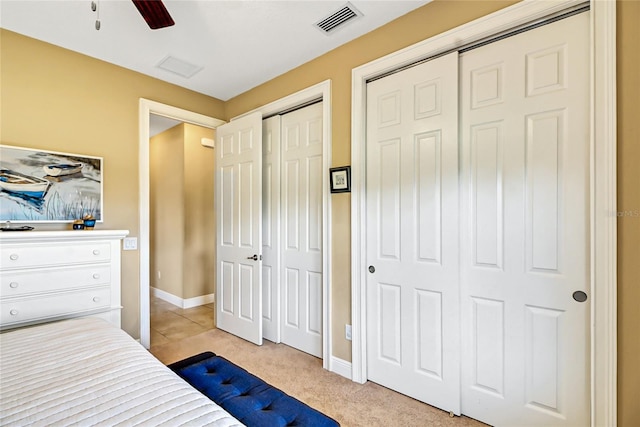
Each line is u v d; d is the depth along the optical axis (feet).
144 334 9.09
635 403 4.42
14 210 7.13
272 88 9.61
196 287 14.56
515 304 5.57
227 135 10.77
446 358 6.29
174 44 7.77
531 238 5.41
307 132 9.11
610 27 4.56
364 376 7.41
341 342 7.82
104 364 3.88
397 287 6.97
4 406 2.96
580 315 4.98
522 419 5.51
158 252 15.85
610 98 4.55
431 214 6.47
